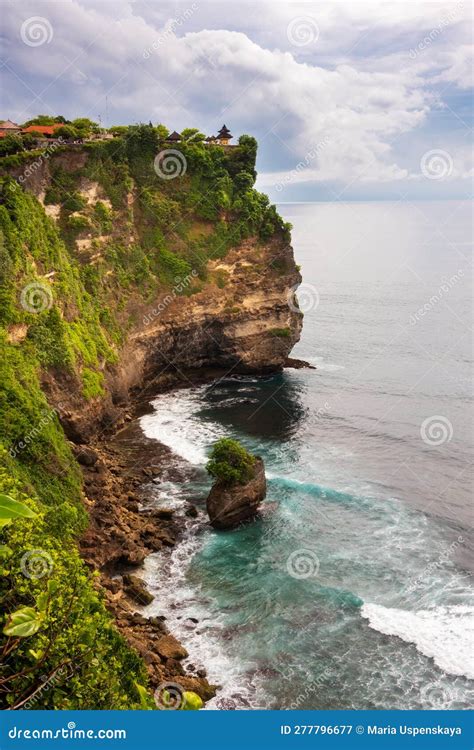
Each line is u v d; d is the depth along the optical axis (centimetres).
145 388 7919
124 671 2402
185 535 4475
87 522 4175
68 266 6594
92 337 6397
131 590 3753
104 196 7844
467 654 3328
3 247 5066
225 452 4672
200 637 3444
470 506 5050
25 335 5147
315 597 3809
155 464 5688
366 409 7425
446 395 7944
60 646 1570
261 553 4272
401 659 3300
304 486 5309
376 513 4891
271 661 3278
